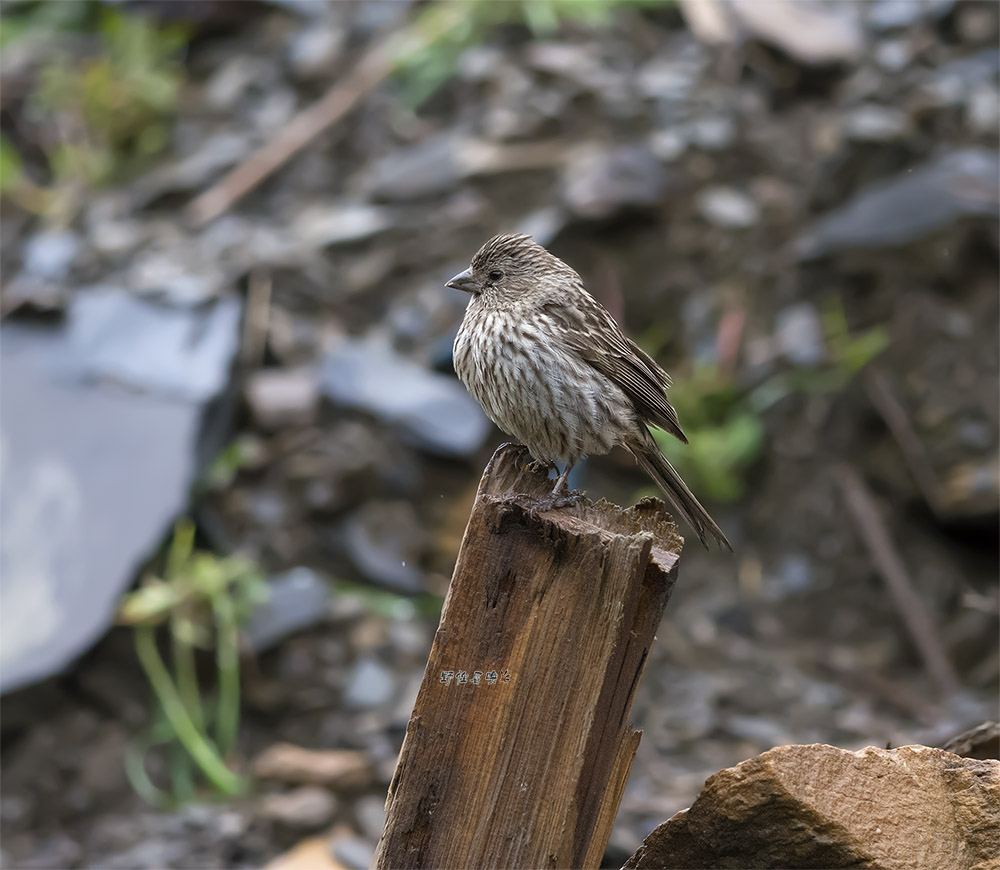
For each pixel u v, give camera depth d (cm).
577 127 1467
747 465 1305
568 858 490
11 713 1084
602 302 1348
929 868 475
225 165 1538
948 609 1224
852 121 1410
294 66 1627
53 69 1659
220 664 1119
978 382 1273
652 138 1443
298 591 1147
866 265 1335
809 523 1273
